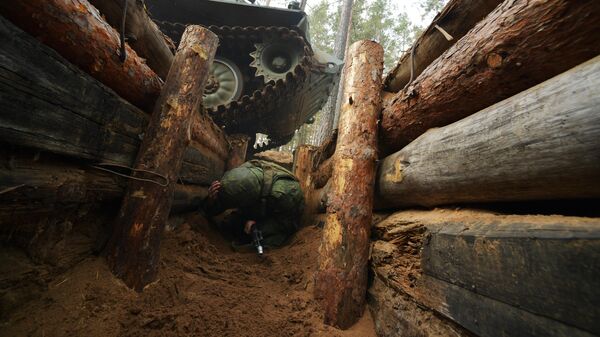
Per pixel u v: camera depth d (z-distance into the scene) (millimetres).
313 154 5074
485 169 1151
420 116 1891
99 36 1522
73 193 1434
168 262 2145
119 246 1720
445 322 1206
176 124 2047
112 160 1734
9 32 1010
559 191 928
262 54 5867
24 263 1292
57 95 1252
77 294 1448
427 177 1570
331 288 1888
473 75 1396
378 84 2480
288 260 2850
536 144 921
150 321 1473
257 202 3523
